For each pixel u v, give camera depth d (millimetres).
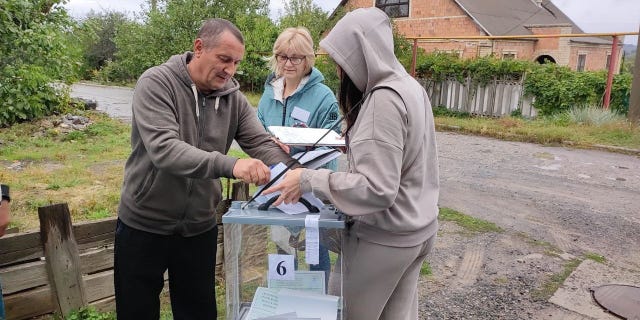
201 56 1980
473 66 13367
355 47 1797
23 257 2701
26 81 9922
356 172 1707
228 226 1872
